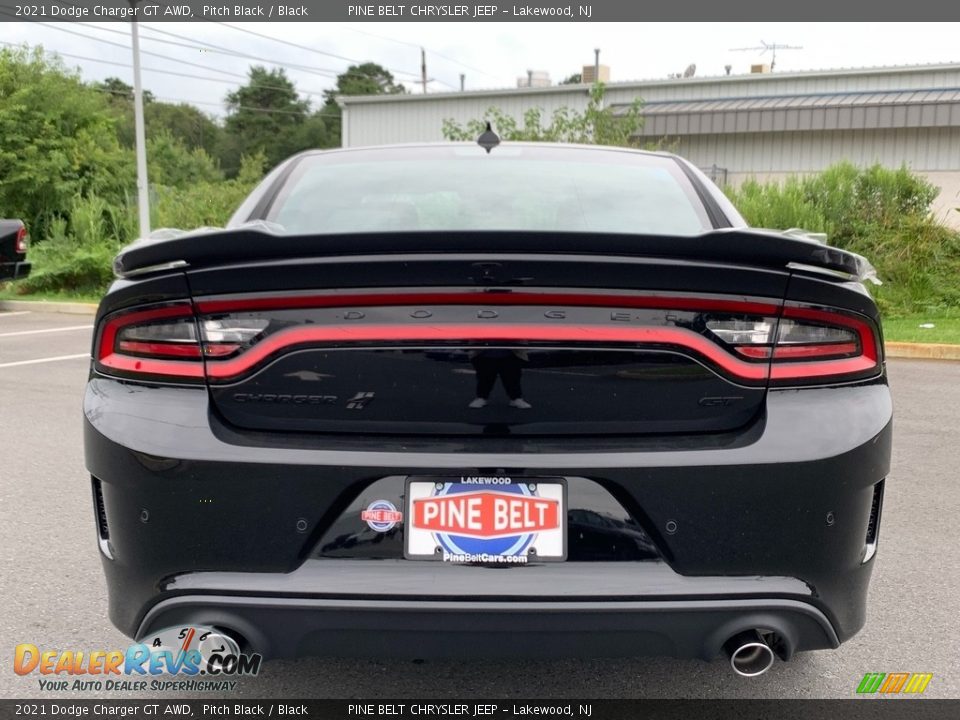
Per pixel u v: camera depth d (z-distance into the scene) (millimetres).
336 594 1896
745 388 1958
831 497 1946
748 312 1945
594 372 1926
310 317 1924
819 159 23656
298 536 1924
